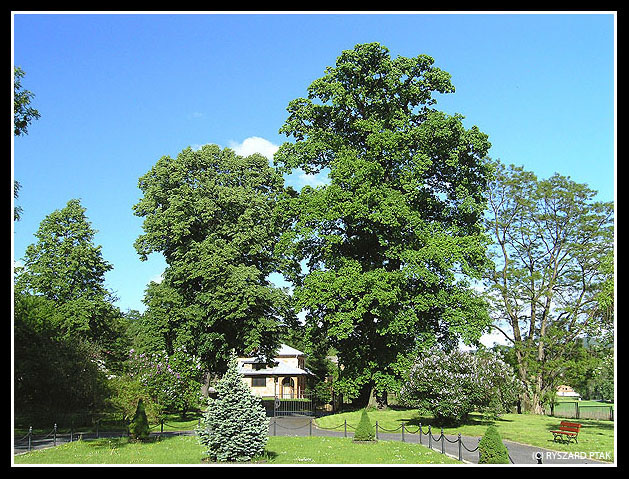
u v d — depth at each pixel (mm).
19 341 32500
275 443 23531
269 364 43625
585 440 24219
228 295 38625
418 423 31141
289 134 40625
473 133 35969
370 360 36438
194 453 20547
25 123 25109
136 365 34781
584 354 40938
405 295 34594
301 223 36625
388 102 37250
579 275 42219
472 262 36000
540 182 43938
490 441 17891
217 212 42094
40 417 31828
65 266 51031
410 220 34438
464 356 29375
